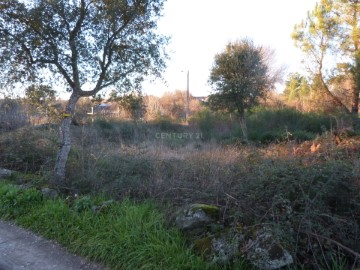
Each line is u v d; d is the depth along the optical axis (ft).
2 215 17.98
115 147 31.12
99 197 18.74
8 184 21.42
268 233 11.72
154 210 15.70
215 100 58.03
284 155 20.90
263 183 14.05
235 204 14.38
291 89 71.77
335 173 13.34
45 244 14.78
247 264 11.41
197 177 19.11
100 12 20.54
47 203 18.24
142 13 21.76
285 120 63.46
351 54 53.16
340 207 13.12
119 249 13.10
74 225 15.71
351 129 35.09
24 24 20.39
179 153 31.12
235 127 65.82
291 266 11.14
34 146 27.81
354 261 10.96
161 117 80.43
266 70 63.41
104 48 21.62
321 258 11.29
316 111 60.23
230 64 56.65
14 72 21.15
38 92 22.29
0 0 19.21
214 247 12.21
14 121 37.65
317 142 30.45
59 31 20.76
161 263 12.01
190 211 14.19
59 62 21.47
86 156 24.36
